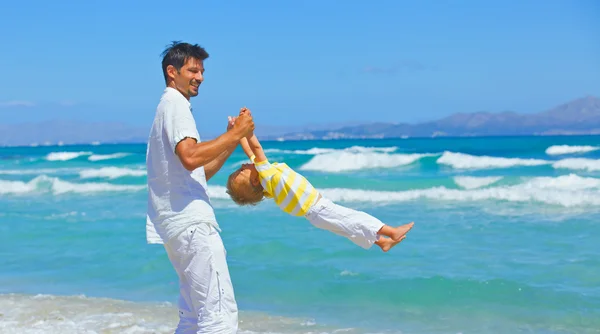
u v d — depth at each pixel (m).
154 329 5.71
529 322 5.86
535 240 9.32
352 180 18.16
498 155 33.56
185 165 3.46
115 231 11.07
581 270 7.48
